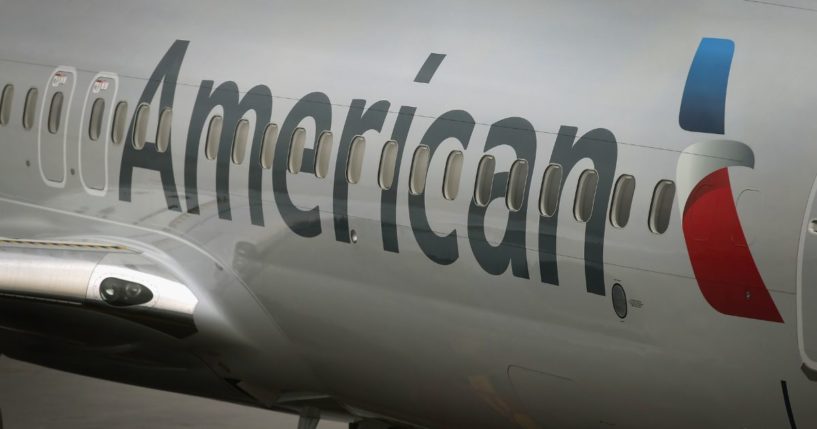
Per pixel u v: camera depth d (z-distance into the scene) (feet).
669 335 43.42
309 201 54.03
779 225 41.04
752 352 41.78
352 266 52.37
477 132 48.88
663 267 43.29
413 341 50.90
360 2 56.54
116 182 62.54
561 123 46.65
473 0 52.85
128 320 57.00
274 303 55.36
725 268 41.88
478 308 48.42
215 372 59.06
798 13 44.01
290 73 56.49
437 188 49.57
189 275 57.67
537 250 46.42
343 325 53.11
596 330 45.27
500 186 47.70
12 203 67.67
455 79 50.55
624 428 46.26
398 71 52.70
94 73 64.64
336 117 53.78
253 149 56.49
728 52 44.09
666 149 43.73
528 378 47.91
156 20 64.03
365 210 51.90
